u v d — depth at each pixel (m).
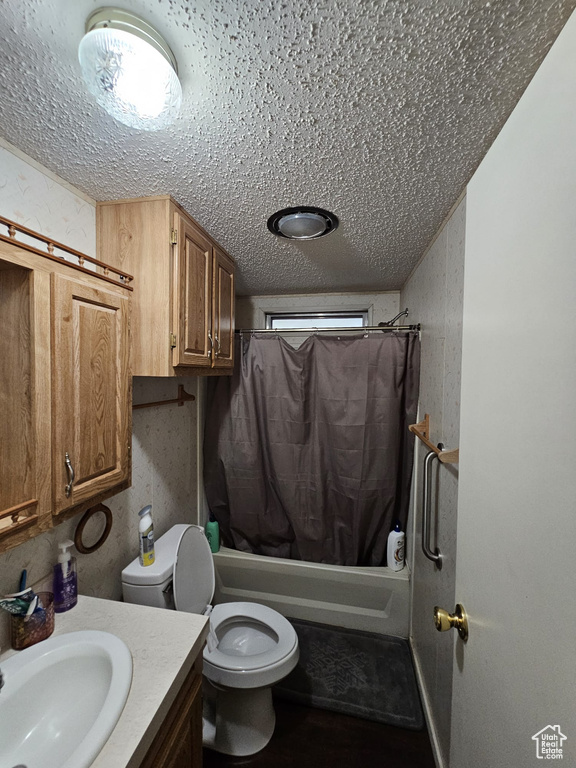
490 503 0.55
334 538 1.96
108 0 0.50
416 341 1.81
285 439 1.97
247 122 0.73
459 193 1.03
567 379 0.36
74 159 0.88
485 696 0.55
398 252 1.53
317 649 1.74
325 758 1.26
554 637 0.37
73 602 0.99
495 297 0.54
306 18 0.52
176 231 1.06
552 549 0.38
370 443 1.87
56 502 0.72
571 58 0.36
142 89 0.61
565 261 0.37
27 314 0.67
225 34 0.55
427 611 1.43
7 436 0.69
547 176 0.40
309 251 1.51
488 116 0.71
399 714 1.41
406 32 0.54
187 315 1.13
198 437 2.03
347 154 0.84
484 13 0.51
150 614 0.96
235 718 1.29
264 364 2.00
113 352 0.90
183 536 1.38
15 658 0.77
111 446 0.90
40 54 0.57
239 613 1.51
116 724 0.64
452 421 1.12
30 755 0.67
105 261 1.09
